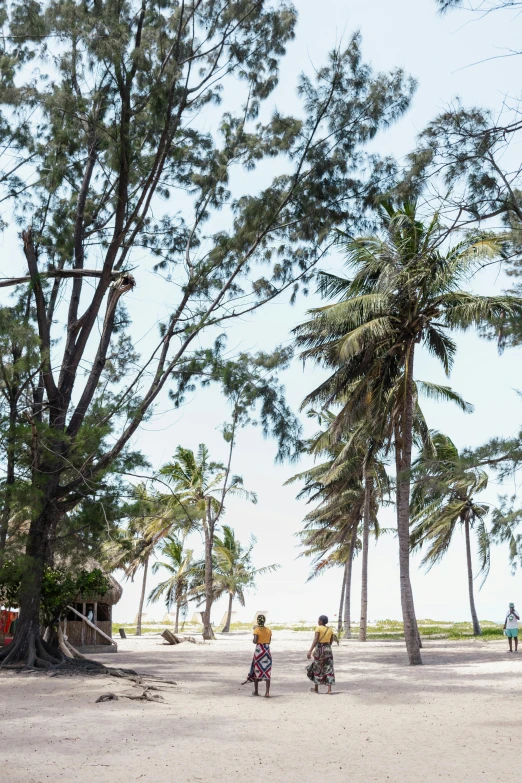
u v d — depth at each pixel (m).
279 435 20.89
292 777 7.64
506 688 15.90
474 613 40.81
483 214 10.95
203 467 40.44
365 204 19.91
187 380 20.58
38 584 19.86
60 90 18.62
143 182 21.28
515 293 14.60
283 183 20.53
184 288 21.03
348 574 42.09
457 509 39.06
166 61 19.00
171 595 48.34
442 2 8.15
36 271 19.27
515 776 7.66
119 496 19.47
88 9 17.78
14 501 17.30
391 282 22.81
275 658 25.39
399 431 25.50
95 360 21.20
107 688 15.53
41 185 20.64
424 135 10.55
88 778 7.46
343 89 19.70
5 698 13.88
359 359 25.92
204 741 9.65
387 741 9.78
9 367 17.20
